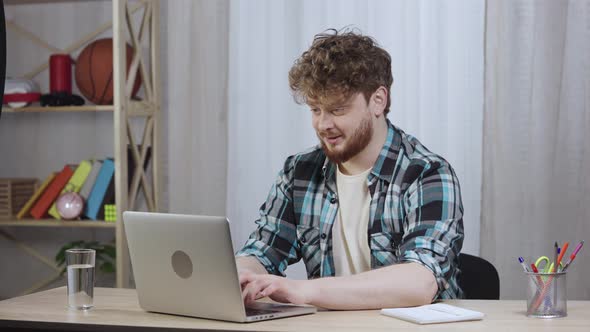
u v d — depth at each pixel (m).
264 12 3.27
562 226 2.99
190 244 1.54
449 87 3.10
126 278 3.13
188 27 3.30
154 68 3.33
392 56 3.13
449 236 1.78
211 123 3.27
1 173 3.64
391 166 1.94
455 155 3.10
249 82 3.29
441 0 3.08
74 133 3.59
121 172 3.09
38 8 3.59
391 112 3.14
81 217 3.26
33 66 3.61
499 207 3.02
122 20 3.07
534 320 1.54
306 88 1.85
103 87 3.25
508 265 3.02
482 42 3.07
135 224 1.62
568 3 2.96
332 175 2.02
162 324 1.54
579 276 2.96
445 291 1.84
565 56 2.97
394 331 1.44
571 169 2.98
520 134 3.00
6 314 1.67
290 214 2.09
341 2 3.19
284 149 3.26
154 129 3.35
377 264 1.93
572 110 2.98
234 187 3.33
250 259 1.98
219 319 1.56
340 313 1.62
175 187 3.33
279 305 1.67
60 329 1.58
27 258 3.64
